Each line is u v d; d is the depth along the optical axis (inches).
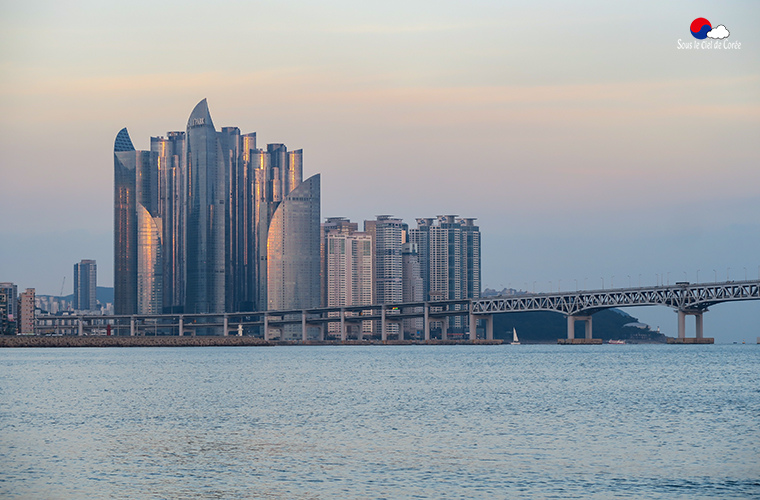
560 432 4126.5
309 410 5088.6
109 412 5032.0
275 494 2847.0
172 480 3053.6
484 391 6402.6
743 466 3260.3
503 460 3383.4
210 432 4160.9
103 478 3090.6
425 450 3614.7
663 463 3321.9
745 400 5615.2
